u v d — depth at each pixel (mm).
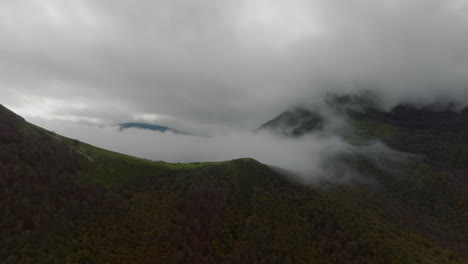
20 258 84812
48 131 148250
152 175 155125
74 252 95688
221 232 136000
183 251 114875
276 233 139750
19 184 101875
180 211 135750
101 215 114500
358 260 127562
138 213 121938
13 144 114812
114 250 101875
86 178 128875
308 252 131875
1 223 89562
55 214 102000
